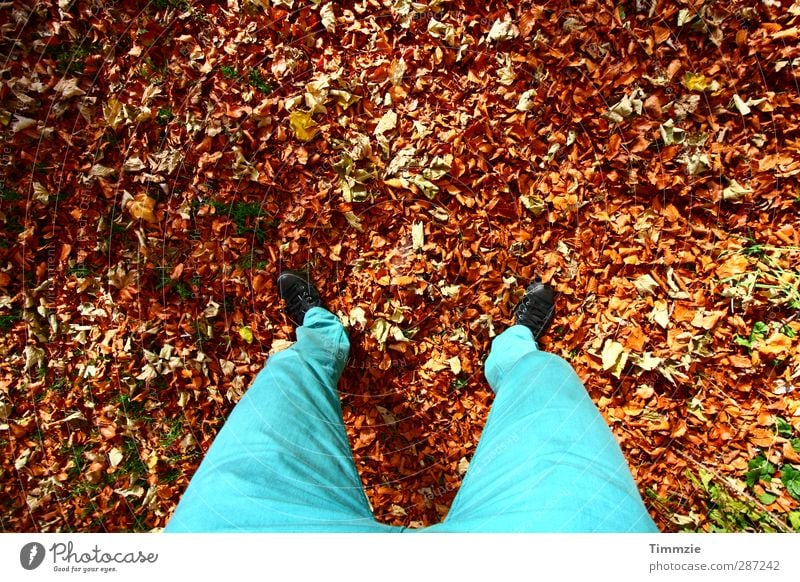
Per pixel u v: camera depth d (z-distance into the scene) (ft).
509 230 4.78
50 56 4.76
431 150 4.73
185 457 4.78
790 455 4.52
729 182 4.69
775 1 4.56
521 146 4.75
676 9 4.60
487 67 4.73
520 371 3.92
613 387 4.75
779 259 4.65
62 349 4.80
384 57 4.74
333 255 4.84
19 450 4.70
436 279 4.81
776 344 4.59
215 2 4.76
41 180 4.76
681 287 4.70
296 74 4.77
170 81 4.76
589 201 4.75
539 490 2.94
